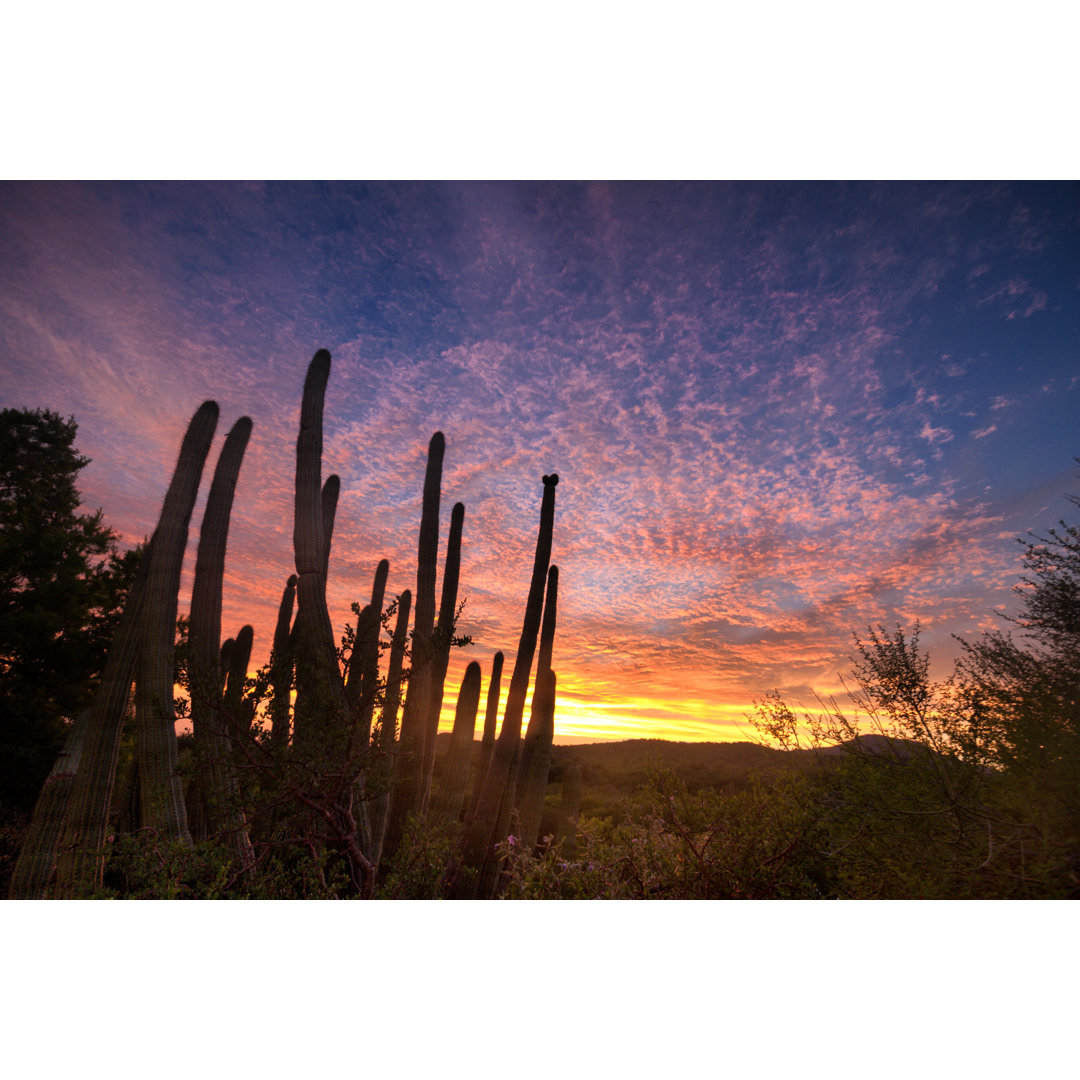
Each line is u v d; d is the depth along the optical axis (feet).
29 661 29.14
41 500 36.91
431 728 23.00
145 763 14.19
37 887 15.16
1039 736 8.41
